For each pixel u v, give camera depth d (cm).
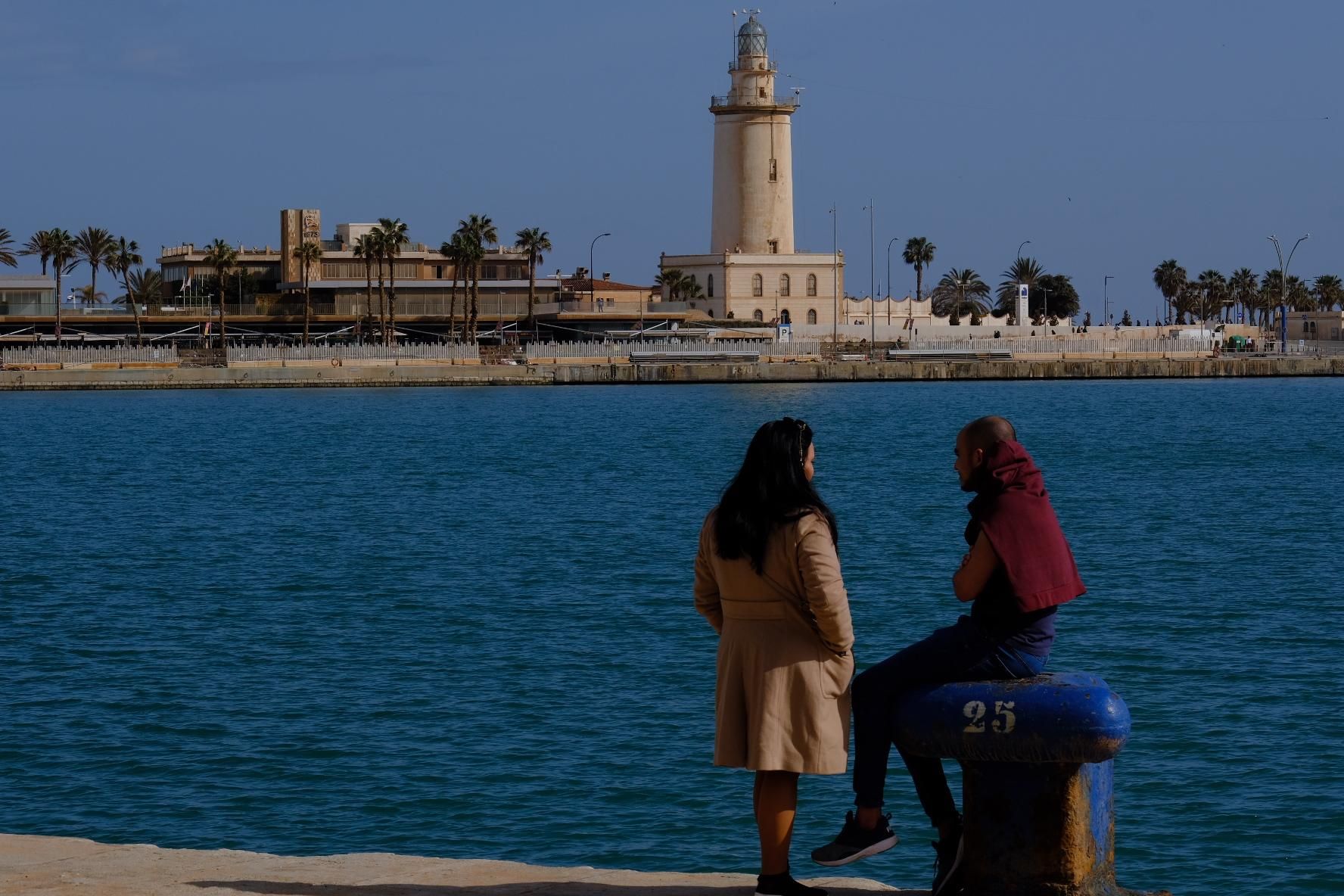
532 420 13038
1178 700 2808
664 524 5834
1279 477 7769
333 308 19938
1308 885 1927
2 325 18462
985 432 996
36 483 7975
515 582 4319
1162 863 2006
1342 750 2462
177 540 5447
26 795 2328
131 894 1060
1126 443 10131
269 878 1103
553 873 1118
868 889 1070
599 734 2611
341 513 6375
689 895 1062
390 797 2297
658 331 19262
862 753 997
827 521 989
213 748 2556
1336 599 3862
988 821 979
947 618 3719
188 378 17350
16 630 3616
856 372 18525
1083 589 984
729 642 1011
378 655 3281
